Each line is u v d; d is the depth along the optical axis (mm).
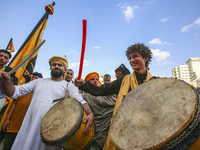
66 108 1803
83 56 1755
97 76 3330
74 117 1626
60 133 1534
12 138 2539
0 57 2836
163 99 1112
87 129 1651
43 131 1673
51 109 1898
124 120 1223
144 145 928
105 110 2607
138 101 1268
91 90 1858
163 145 867
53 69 2283
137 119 1127
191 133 849
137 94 1359
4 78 1775
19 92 2059
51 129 1645
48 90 2105
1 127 2559
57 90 2133
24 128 1893
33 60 3361
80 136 1583
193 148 872
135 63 1774
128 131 1103
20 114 2684
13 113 2670
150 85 1329
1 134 2633
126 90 1680
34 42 3416
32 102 2033
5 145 2486
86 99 2809
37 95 2064
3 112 2631
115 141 1117
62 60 2371
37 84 2195
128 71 3213
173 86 1151
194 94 965
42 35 3568
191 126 856
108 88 1884
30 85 2207
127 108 1300
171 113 980
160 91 1196
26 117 1956
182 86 1089
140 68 1769
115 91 1889
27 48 3299
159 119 1006
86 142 1682
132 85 1668
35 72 3736
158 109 1072
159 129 949
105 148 1448
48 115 1834
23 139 1831
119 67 3303
